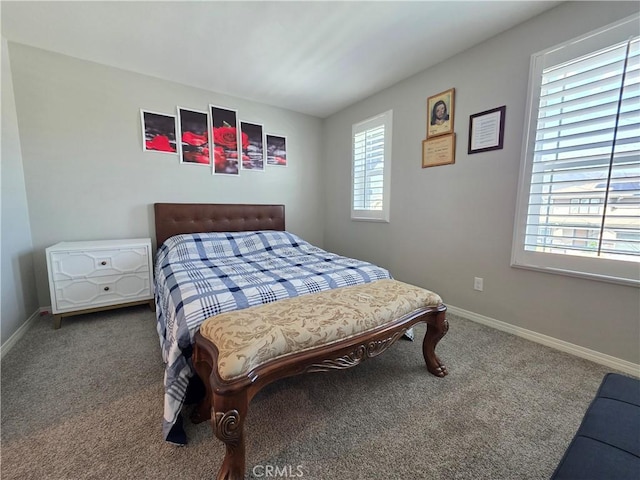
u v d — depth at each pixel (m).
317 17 1.89
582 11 1.70
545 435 1.22
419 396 1.47
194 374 1.30
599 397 0.93
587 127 1.72
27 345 1.98
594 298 1.77
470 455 1.12
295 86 2.96
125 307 2.74
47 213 2.43
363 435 1.22
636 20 1.51
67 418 1.29
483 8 1.81
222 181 3.23
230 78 2.78
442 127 2.50
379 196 3.20
